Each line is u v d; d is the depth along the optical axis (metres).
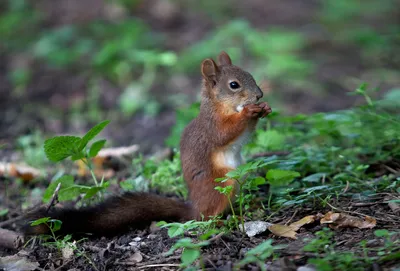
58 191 9.50
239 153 10.19
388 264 7.21
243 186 9.50
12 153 14.31
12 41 23.73
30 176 12.41
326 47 23.17
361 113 11.62
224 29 22.14
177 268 8.14
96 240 9.42
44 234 9.24
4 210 10.80
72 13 25.41
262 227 8.71
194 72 20.70
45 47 22.33
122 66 20.27
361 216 8.84
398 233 7.86
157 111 17.78
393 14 27.06
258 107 9.62
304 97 18.95
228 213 9.80
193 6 25.70
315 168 10.81
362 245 7.78
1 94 19.59
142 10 25.33
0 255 9.29
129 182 10.98
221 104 10.09
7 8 26.36
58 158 9.74
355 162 10.97
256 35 21.88
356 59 22.16
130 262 8.44
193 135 10.03
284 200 9.28
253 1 26.86
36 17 25.11
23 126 16.97
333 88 19.72
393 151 10.88
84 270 8.37
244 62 21.19
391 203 9.02
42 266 8.69
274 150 11.65
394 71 20.94
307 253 7.75
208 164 9.72
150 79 19.73
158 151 14.24
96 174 12.45
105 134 16.52
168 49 22.11
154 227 9.59
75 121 17.45
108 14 25.00
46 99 19.17
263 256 7.27
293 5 26.84
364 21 26.06
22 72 20.31
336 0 26.84
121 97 19.02
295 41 22.11
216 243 8.52
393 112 13.52
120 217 9.59
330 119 10.61
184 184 10.95
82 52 21.62
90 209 9.62
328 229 8.02
